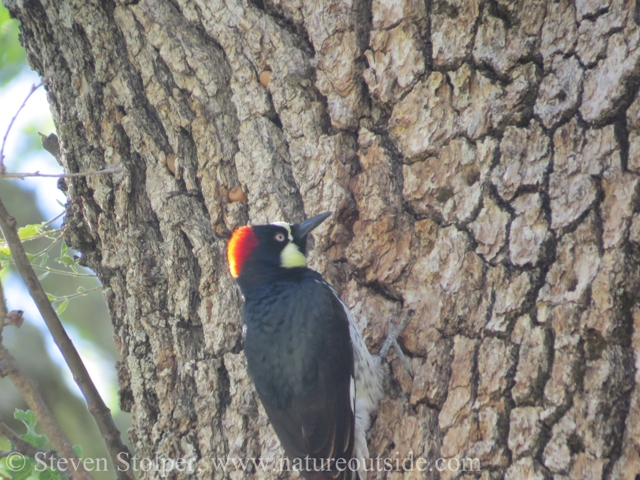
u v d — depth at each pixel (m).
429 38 8.92
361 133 9.29
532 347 7.73
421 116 8.88
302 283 9.66
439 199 8.78
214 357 9.71
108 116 10.28
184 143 10.00
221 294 9.84
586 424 7.25
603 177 7.73
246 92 9.77
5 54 17.12
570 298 7.61
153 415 9.92
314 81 9.61
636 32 7.75
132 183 10.16
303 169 9.50
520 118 8.41
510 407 7.72
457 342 8.30
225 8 9.84
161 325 9.91
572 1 8.23
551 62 8.27
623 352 7.29
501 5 8.57
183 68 9.90
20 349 18.08
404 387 8.83
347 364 9.25
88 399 9.47
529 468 7.41
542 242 7.96
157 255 10.02
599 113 7.85
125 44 10.29
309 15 9.49
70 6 10.40
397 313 9.05
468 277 8.39
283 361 9.32
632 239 7.42
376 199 9.06
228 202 9.90
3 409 16.75
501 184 8.37
